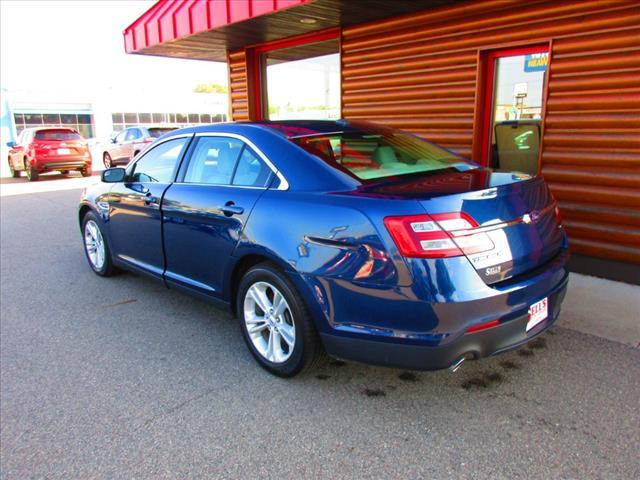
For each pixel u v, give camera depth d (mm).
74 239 7691
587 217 5141
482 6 5773
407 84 6848
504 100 6012
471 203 2668
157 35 8617
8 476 2520
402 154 3584
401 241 2584
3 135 29250
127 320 4418
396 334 2672
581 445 2572
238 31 7711
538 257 2945
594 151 5012
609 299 4461
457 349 2596
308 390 3184
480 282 2615
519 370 3312
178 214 3957
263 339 3488
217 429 2822
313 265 2898
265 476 2447
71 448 2711
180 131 4344
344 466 2492
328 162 3203
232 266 3498
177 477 2467
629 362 3373
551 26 5199
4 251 7020
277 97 9195
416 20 6504
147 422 2910
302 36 8156
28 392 3275
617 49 4734
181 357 3695
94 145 27625
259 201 3279
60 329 4258
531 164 5934
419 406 2965
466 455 2531
